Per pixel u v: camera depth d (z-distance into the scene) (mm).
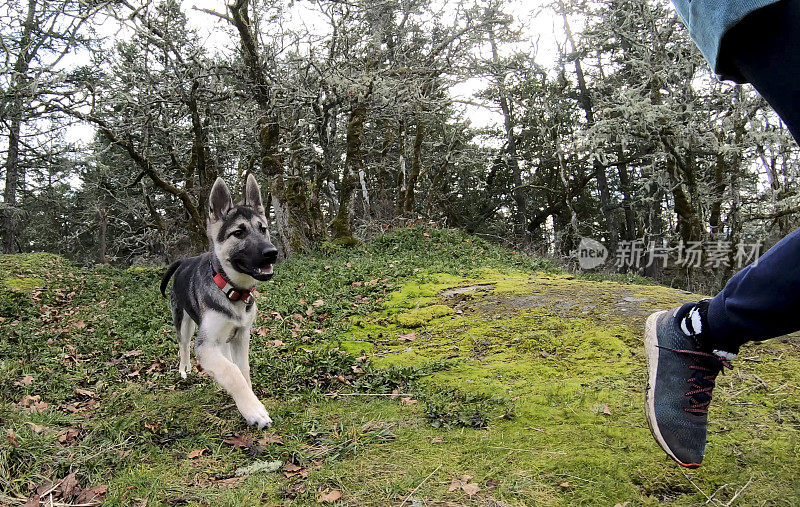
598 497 2420
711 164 16844
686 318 2127
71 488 2797
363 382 4164
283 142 13508
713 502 2326
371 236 15688
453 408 3555
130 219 26688
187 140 16062
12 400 4156
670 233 20094
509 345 4906
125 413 3896
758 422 2994
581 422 3195
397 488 2570
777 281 1666
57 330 6711
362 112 14461
